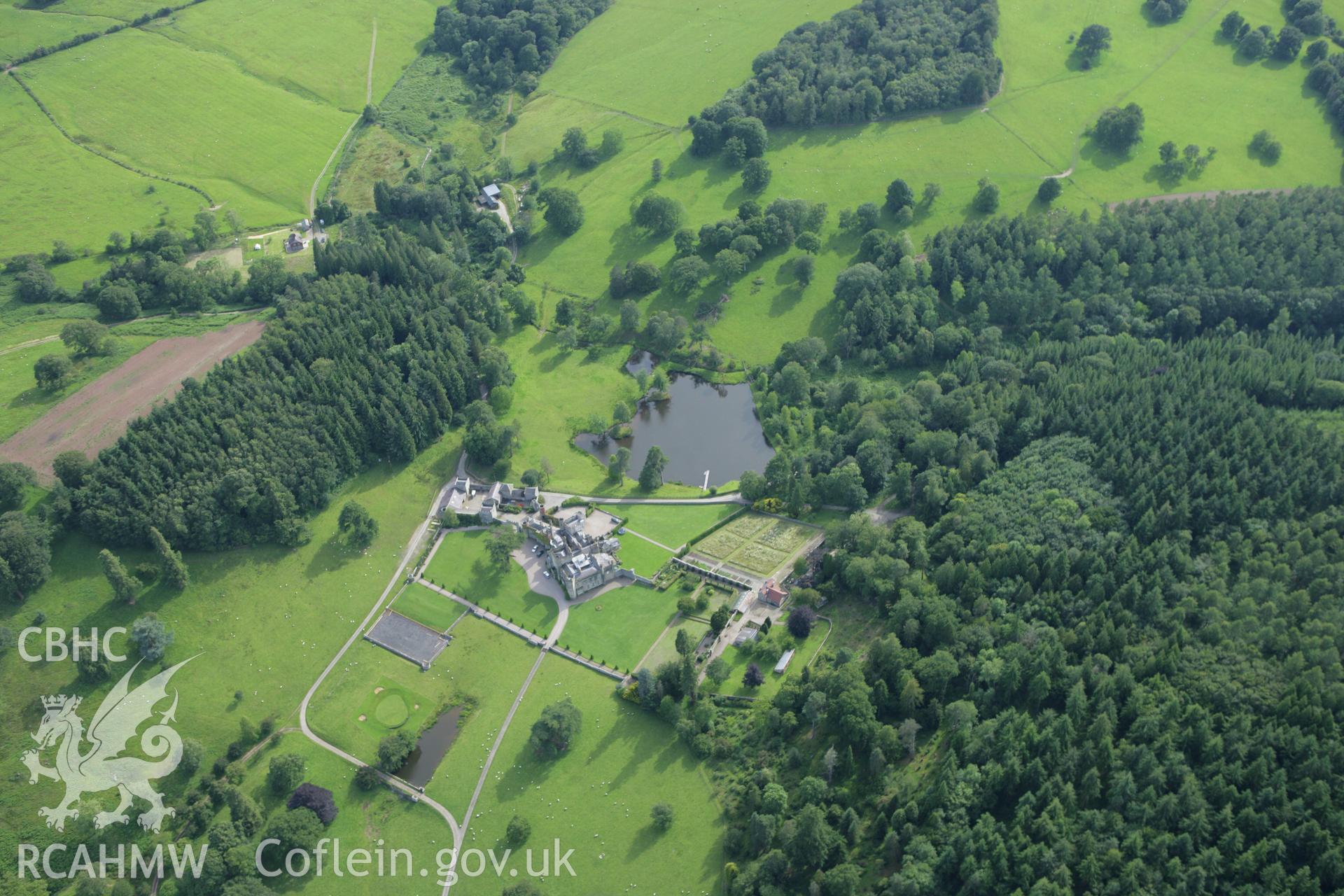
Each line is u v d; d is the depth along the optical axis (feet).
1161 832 647.15
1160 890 619.26
